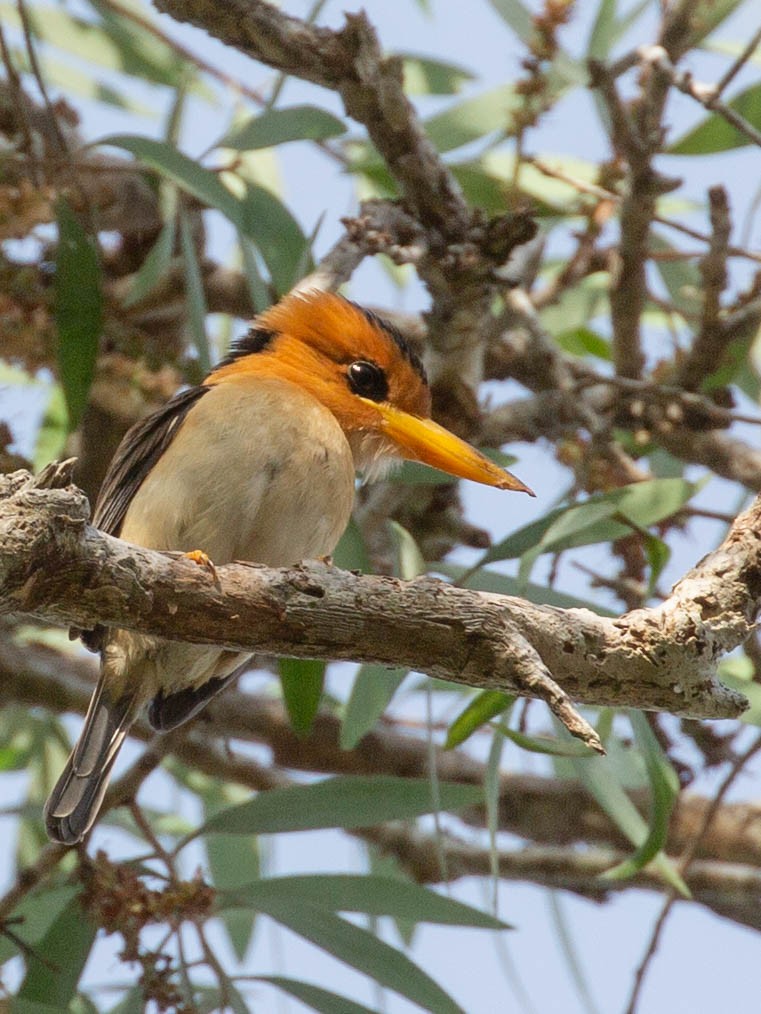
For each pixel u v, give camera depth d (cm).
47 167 1001
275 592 618
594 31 1191
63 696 1182
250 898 880
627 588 1075
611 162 1126
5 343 1023
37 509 578
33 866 877
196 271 986
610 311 1138
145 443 873
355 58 915
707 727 1061
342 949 862
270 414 829
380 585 628
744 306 1114
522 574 862
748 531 675
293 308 952
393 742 1216
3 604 585
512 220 960
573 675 650
